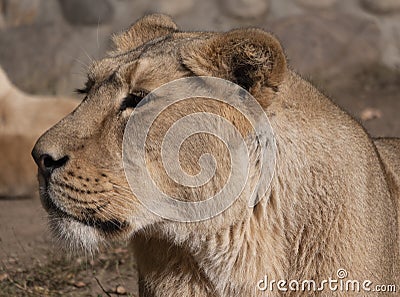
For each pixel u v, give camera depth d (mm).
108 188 6758
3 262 10938
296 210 6758
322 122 6895
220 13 18031
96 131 6816
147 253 7199
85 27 17719
